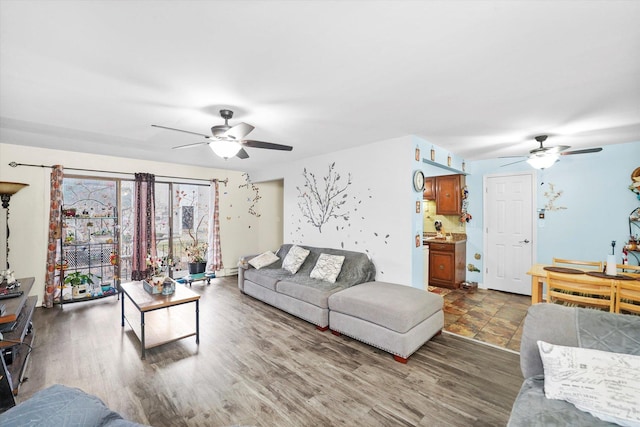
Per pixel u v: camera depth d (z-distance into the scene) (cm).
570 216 417
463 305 404
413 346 255
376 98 234
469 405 196
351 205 407
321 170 455
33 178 402
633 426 115
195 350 274
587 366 134
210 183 579
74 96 227
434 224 552
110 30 146
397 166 354
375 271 378
